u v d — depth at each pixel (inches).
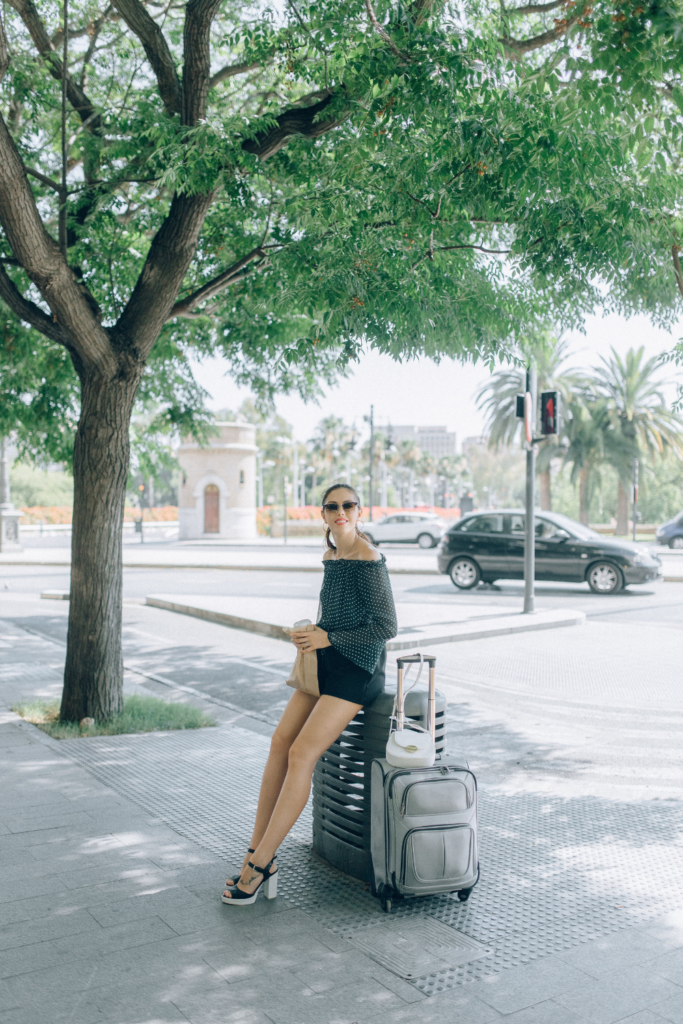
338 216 243.6
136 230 321.1
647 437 1517.0
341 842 153.4
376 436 3516.2
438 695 150.3
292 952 123.2
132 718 265.6
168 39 331.6
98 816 180.9
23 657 402.9
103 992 112.2
